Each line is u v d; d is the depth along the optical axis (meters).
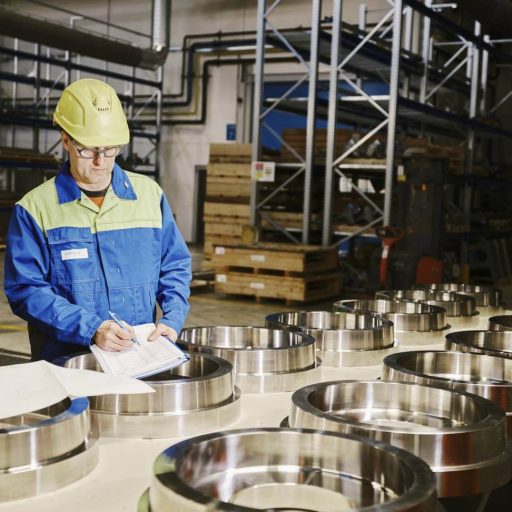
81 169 2.12
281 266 8.20
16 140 19.03
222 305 8.21
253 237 9.03
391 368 1.91
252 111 16.44
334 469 1.33
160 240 2.34
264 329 2.36
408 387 1.76
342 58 10.01
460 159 10.88
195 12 16.67
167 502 1.07
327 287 8.70
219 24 16.47
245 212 9.82
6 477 1.26
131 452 1.52
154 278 2.33
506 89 14.87
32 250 2.15
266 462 1.35
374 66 10.61
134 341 2.00
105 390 1.56
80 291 2.19
